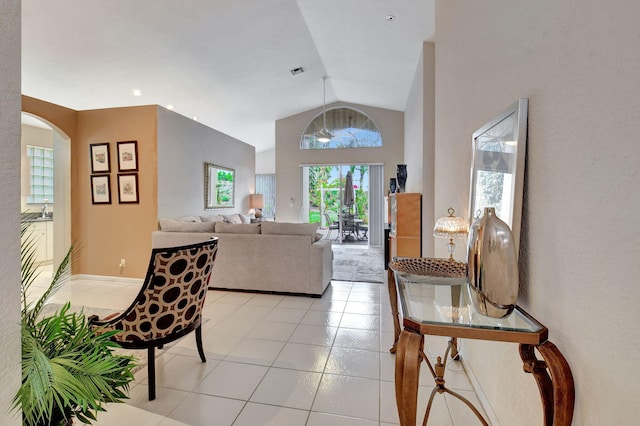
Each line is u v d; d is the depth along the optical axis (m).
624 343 0.72
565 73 0.94
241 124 7.75
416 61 4.69
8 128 0.72
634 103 0.68
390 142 7.48
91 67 4.15
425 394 1.77
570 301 0.92
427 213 4.16
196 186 5.06
